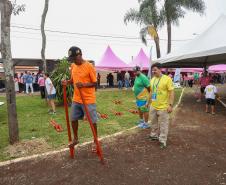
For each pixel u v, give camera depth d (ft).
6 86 20.06
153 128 21.13
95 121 17.07
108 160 17.22
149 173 15.25
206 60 57.82
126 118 31.22
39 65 92.32
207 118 31.76
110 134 23.67
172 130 25.04
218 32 43.04
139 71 24.43
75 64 16.61
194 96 60.39
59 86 41.60
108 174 15.17
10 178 15.12
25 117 32.86
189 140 21.61
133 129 25.04
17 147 19.66
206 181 14.24
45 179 14.80
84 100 16.28
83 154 18.37
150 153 18.48
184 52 44.75
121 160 17.21
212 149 19.35
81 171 15.62
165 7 91.40
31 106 42.68
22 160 17.56
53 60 92.63
